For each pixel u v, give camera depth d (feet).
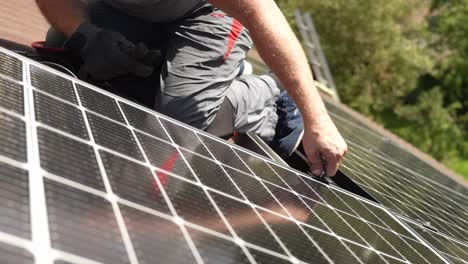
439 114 146.30
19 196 5.68
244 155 12.48
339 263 9.05
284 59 12.53
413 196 19.72
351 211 12.37
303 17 69.77
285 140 16.96
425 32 144.15
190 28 14.57
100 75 13.76
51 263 4.95
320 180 13.73
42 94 8.88
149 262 5.96
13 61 9.77
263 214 9.36
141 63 13.82
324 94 52.80
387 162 26.78
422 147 147.02
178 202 7.91
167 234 6.81
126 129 9.71
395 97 140.56
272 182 11.52
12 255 4.74
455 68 151.84
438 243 13.75
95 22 14.56
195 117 14.28
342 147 13.20
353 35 122.83
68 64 14.14
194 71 14.33
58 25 15.08
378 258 10.14
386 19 123.95
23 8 23.81
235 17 12.42
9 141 6.65
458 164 146.92
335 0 119.75
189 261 6.49
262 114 16.24
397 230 12.71
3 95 7.87
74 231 5.71
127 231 6.34
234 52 15.11
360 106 128.06
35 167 6.46
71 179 6.72
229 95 15.17
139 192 7.50
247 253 7.58
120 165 8.04
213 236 7.47
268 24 12.34
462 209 24.79
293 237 9.08
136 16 14.46
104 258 5.55
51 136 7.55
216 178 9.88
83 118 8.96
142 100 15.11
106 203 6.69
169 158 9.55
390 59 127.54
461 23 148.15
